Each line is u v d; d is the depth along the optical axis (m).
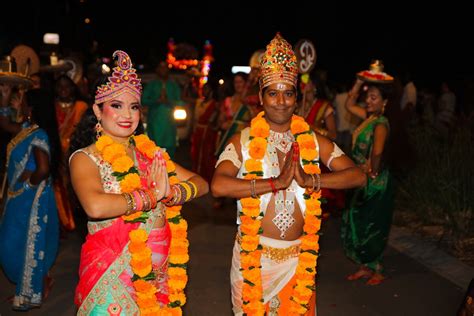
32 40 19.42
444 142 10.04
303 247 3.77
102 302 3.19
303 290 3.72
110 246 3.21
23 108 5.34
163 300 3.39
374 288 6.10
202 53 39.44
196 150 10.56
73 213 7.96
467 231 7.63
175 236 3.48
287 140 3.86
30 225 5.28
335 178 3.72
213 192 3.70
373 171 6.14
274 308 3.82
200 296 5.81
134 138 3.55
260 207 3.73
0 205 9.11
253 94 9.01
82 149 3.29
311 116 7.67
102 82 3.29
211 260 6.92
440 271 6.56
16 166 5.31
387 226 6.27
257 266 3.70
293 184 3.77
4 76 5.63
